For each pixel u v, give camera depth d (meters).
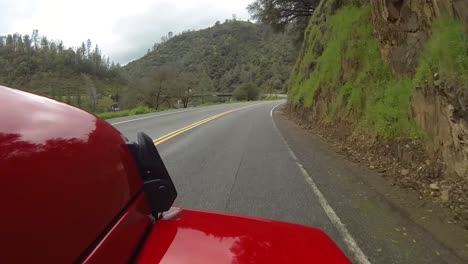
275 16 34.69
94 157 1.23
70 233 0.98
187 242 1.41
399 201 5.08
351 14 13.39
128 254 1.25
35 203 0.89
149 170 1.69
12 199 0.83
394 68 8.84
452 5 6.21
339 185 5.93
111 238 1.16
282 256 1.38
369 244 3.76
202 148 9.66
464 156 5.18
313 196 5.35
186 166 7.48
